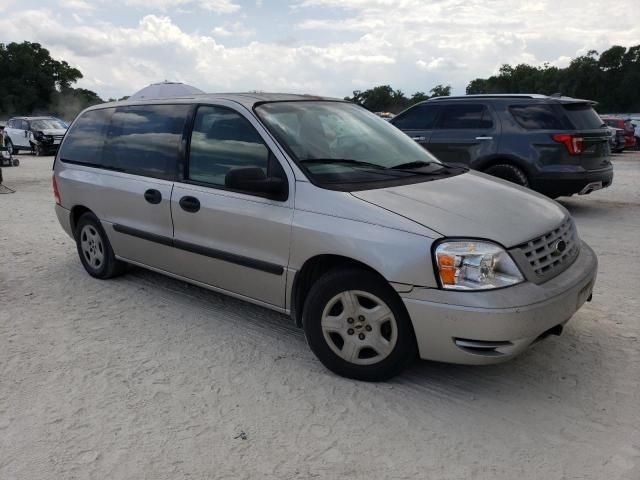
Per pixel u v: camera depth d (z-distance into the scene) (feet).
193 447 9.68
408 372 12.05
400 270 10.46
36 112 263.70
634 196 35.55
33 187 44.42
